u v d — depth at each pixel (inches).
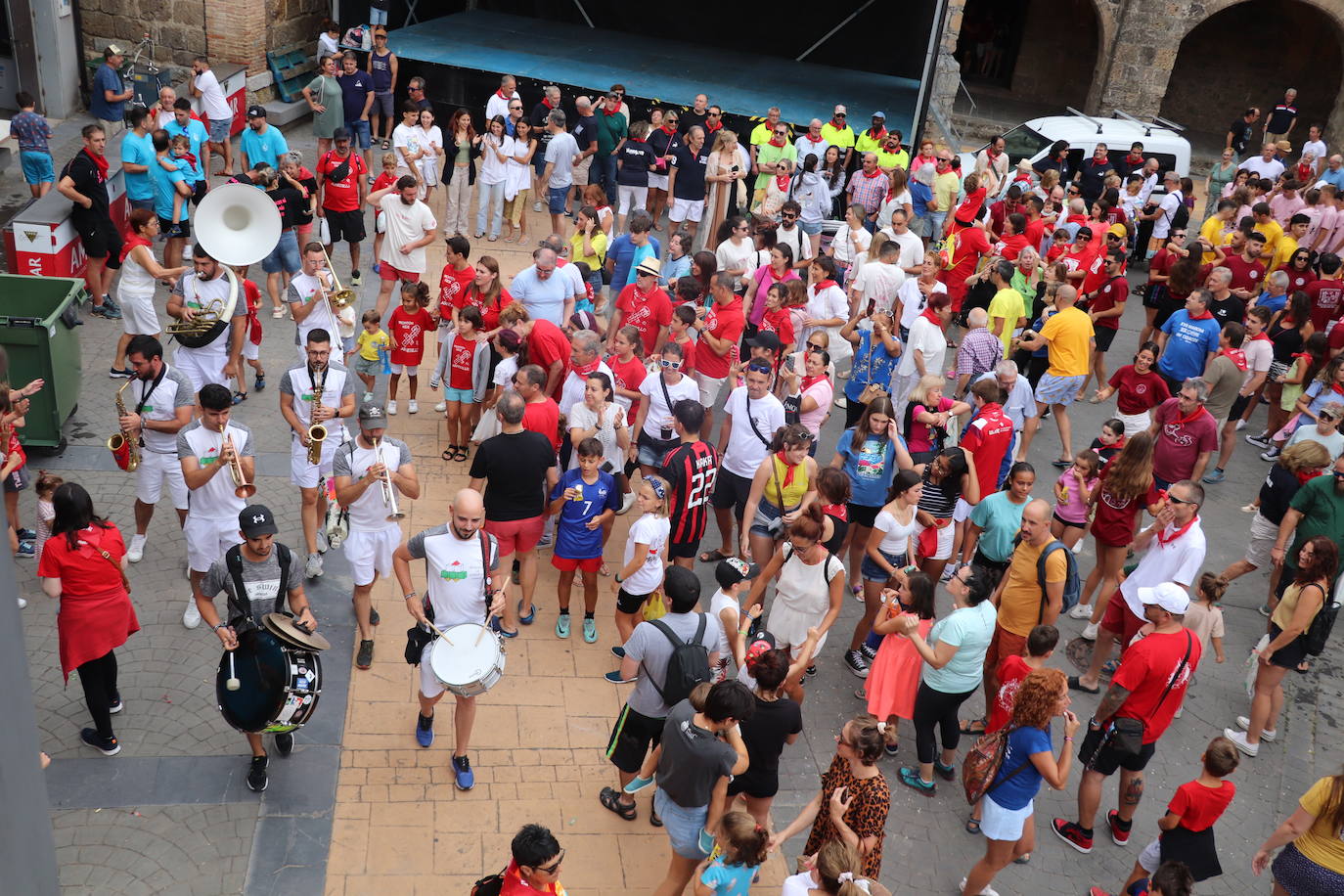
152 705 265.7
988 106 996.6
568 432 328.5
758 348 324.2
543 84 689.0
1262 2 976.3
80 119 644.7
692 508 301.4
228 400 267.6
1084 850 263.1
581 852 241.6
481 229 583.8
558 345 355.6
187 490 301.1
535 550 302.8
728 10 849.5
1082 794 259.1
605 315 495.5
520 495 289.0
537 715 279.6
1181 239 623.8
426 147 559.2
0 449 291.3
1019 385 373.1
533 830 181.3
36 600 295.6
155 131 472.4
